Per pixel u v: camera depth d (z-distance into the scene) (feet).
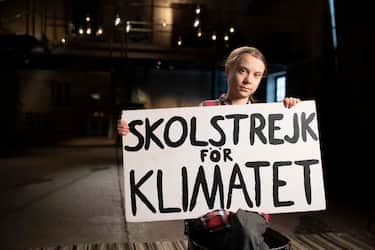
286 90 39.75
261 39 37.96
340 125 27.91
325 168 24.43
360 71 25.39
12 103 42.52
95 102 48.03
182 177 5.24
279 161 5.36
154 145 5.25
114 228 12.12
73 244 10.55
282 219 13.38
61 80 46.47
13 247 10.27
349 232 11.82
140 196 5.17
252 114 5.39
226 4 38.78
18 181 20.08
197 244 4.78
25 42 32.09
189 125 5.31
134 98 46.98
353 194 17.58
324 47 31.32
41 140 43.65
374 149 23.39
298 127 5.43
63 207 14.74
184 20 38.86
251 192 5.28
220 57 38.24
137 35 38.81
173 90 48.42
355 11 25.86
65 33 37.09
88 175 22.15
